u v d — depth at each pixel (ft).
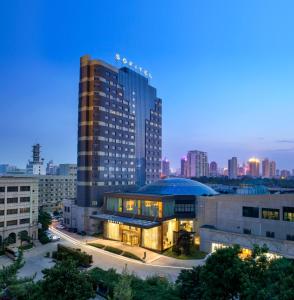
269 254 168.55
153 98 454.81
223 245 193.26
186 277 105.60
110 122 331.77
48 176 462.60
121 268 173.06
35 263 181.06
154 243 214.28
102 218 245.86
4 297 84.69
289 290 60.29
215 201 212.23
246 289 69.72
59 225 325.42
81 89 316.81
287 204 171.83
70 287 84.74
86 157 305.53
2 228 221.05
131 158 374.43
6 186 226.58
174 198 232.73
